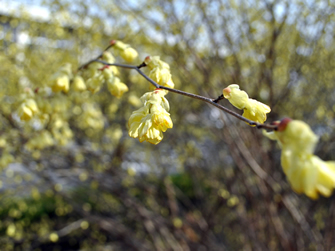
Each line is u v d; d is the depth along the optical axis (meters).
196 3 3.15
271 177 3.31
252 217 3.70
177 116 4.14
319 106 3.99
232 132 2.95
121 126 4.12
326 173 0.88
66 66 2.03
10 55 3.52
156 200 4.52
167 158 4.44
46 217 4.93
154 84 1.41
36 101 2.09
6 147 2.87
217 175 4.64
